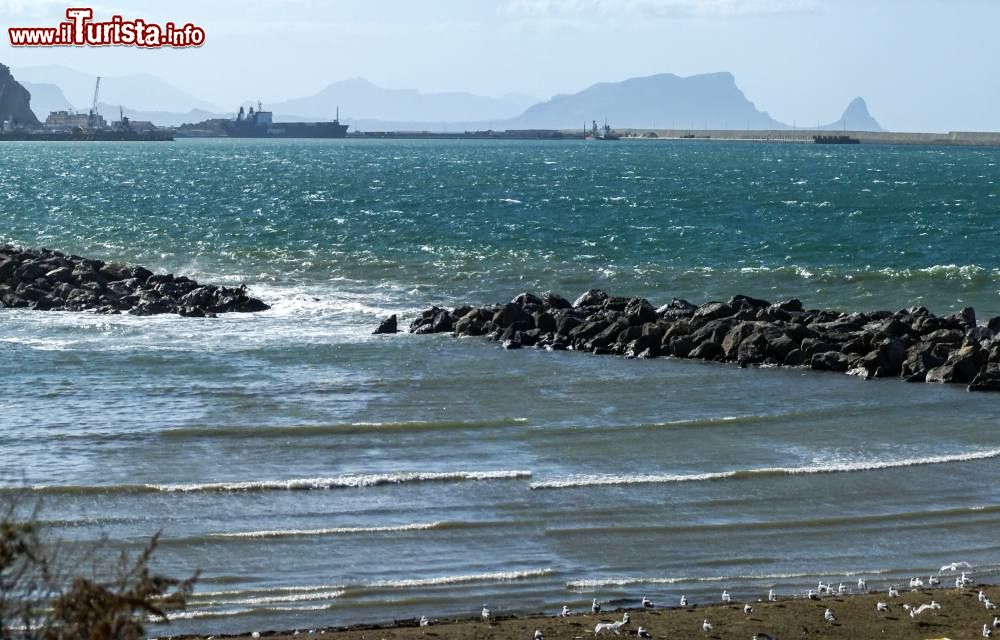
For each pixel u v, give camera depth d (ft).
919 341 172.14
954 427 130.41
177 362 159.12
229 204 420.77
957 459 116.06
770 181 609.01
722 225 348.79
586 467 112.16
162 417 128.88
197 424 125.80
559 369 159.12
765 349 167.63
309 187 530.68
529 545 92.12
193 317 197.67
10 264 221.46
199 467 110.73
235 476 107.86
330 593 82.07
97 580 80.28
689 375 156.97
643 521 97.55
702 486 106.93
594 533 94.84
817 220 366.63
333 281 242.37
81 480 105.81
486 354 169.27
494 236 317.42
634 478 108.47
